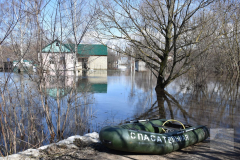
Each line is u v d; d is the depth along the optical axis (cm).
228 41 2455
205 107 1168
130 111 1060
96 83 2216
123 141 516
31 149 562
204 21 1337
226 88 1928
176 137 564
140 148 524
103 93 1584
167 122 705
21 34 650
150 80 2614
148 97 1450
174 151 569
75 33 719
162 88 1781
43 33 670
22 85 834
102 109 1074
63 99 983
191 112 1052
